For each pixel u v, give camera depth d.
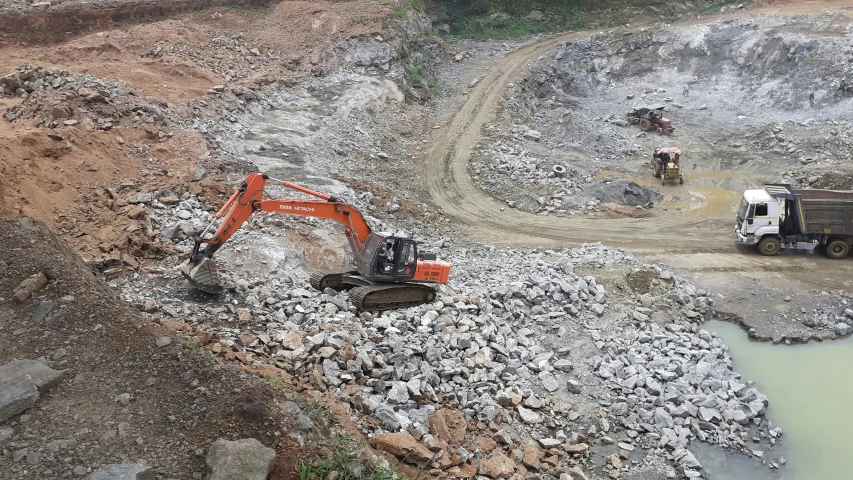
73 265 13.58
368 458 10.13
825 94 43.12
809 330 21.69
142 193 21.83
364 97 40.19
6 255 13.12
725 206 32.19
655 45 54.41
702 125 43.72
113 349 10.95
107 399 9.98
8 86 27.45
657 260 26.69
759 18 51.56
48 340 11.06
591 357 19.09
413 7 52.84
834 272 25.36
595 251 27.08
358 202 28.69
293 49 44.00
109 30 40.69
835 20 47.66
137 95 29.53
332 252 22.08
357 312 17.27
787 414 17.50
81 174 22.12
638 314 21.72
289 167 29.75
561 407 16.64
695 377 18.47
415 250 15.77
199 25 43.72
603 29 60.62
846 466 15.58
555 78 52.75
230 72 38.19
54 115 24.47
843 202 25.95
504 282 22.30
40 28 40.00
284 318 16.38
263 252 19.89
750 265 26.08
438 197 33.03
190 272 16.19
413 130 40.59
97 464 8.83
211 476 8.57
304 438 9.81
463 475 12.59
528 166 35.97
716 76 50.56
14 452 8.83
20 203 19.20
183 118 30.11
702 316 22.48
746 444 16.36
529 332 19.80
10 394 9.45
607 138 40.72
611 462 15.26
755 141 39.62
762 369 19.69
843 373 19.42
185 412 9.86
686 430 16.42
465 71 52.22
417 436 13.20
